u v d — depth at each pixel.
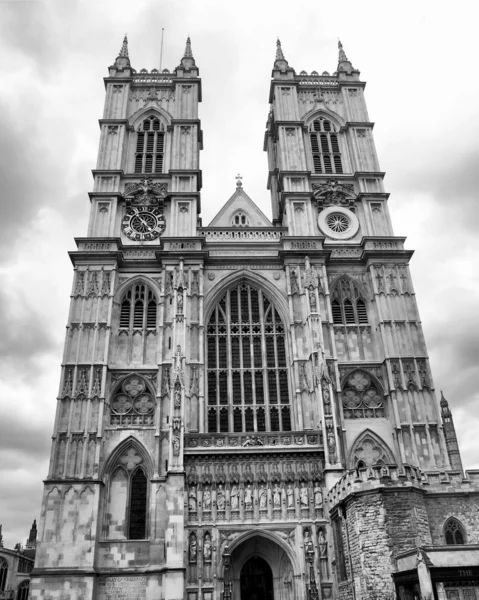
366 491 32.62
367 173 61.34
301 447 43.00
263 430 49.25
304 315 52.16
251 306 54.59
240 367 51.69
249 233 57.97
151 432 47.19
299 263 54.91
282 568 41.31
